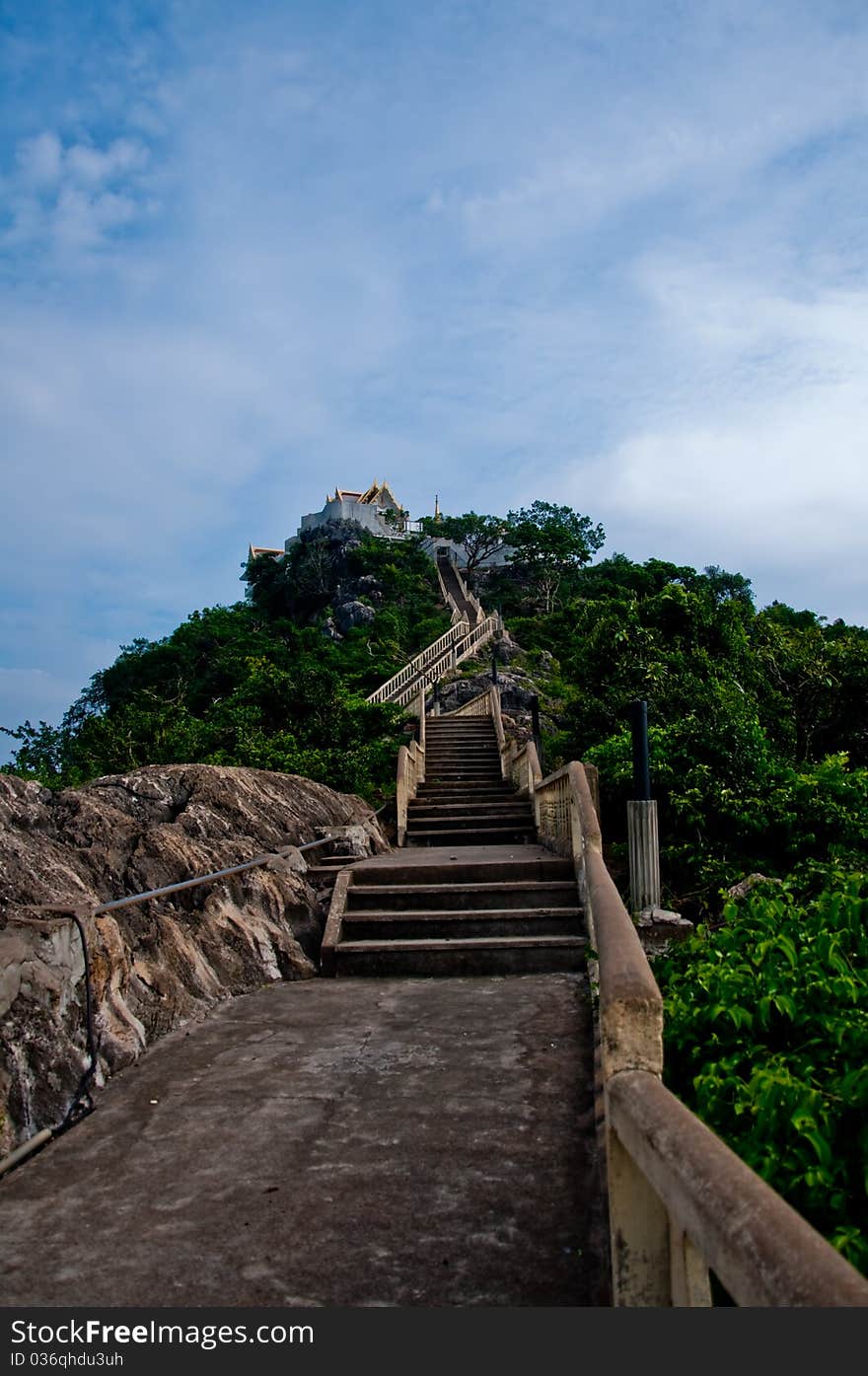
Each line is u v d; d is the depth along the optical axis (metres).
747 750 10.64
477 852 10.62
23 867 4.95
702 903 9.48
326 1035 5.07
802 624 39.66
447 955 6.64
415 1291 2.59
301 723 18.47
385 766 18.25
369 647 49.91
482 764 20.14
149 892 5.38
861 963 4.62
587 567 68.56
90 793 7.28
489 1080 4.27
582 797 7.55
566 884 7.56
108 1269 2.75
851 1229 2.51
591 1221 2.96
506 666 41.56
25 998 3.94
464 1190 3.21
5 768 13.33
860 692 14.25
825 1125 2.91
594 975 5.89
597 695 15.95
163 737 15.98
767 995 4.00
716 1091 3.58
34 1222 3.04
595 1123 3.69
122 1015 4.71
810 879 8.57
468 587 67.00
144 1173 3.40
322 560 68.62
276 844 8.12
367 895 7.62
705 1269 1.77
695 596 16.64
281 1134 3.72
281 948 6.64
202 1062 4.61
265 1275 2.70
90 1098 4.00
